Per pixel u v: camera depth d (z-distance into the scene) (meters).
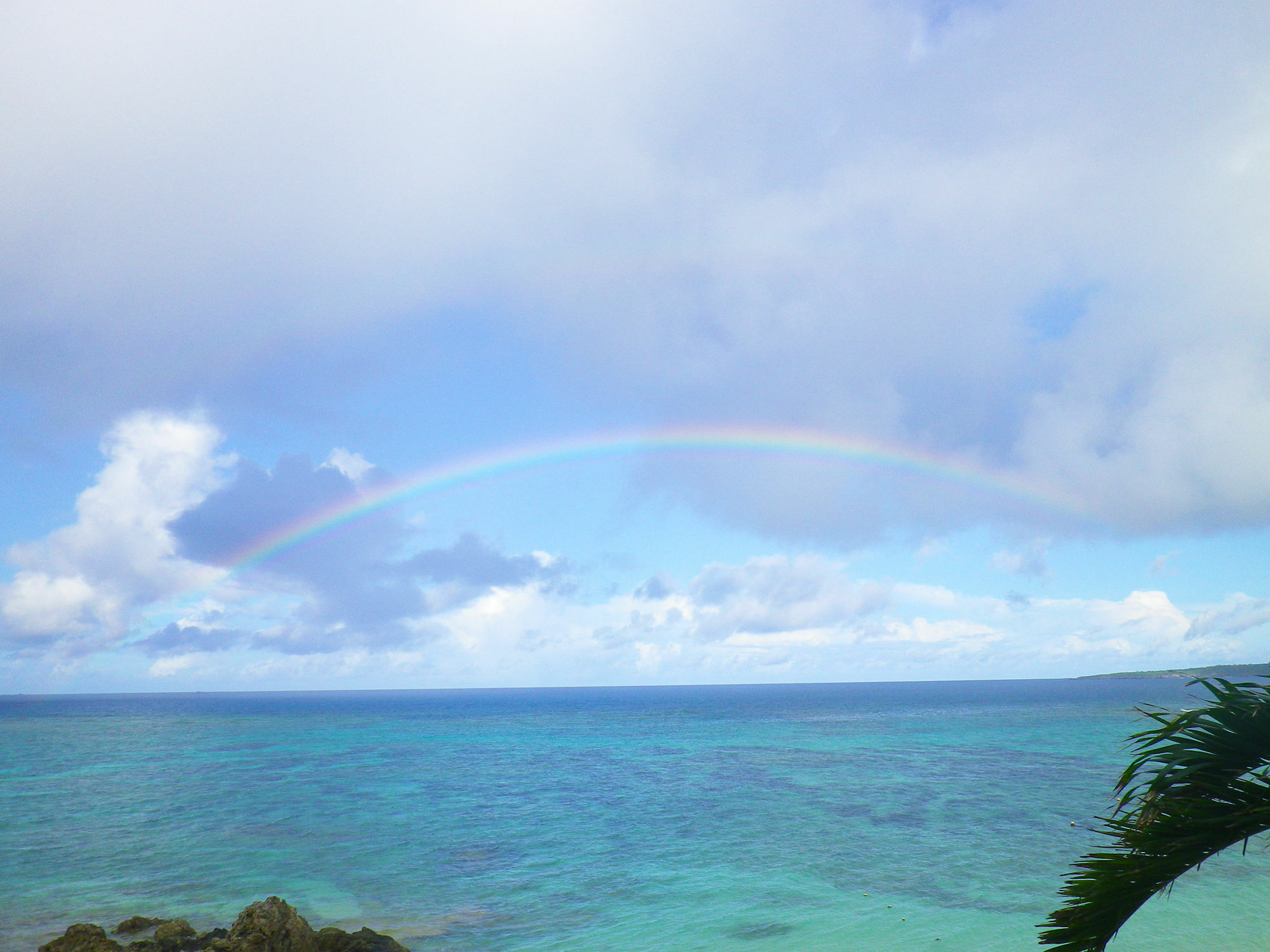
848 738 95.31
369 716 181.62
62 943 19.34
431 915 25.16
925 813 42.69
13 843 36.28
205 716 185.62
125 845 35.97
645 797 50.22
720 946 22.09
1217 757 6.50
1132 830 6.62
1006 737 93.00
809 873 30.05
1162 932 22.00
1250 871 27.97
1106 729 104.81
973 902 25.88
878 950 21.59
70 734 117.25
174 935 19.89
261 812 45.22
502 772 65.31
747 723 133.75
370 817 43.44
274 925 18.50
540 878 29.70
